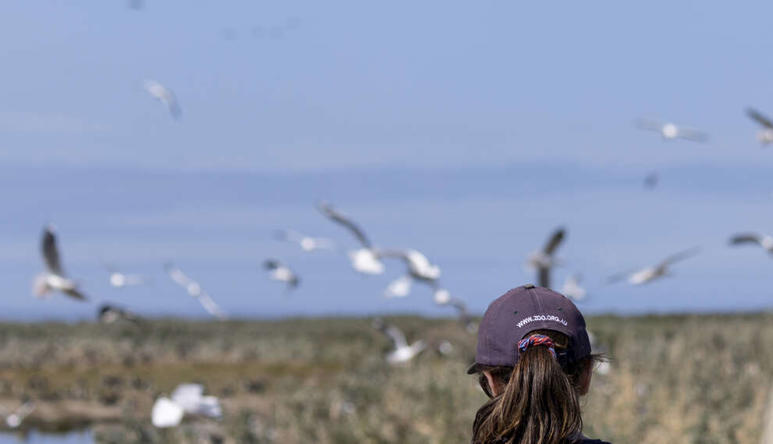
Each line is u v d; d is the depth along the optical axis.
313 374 32.19
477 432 2.72
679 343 23.94
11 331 42.81
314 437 16.73
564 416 2.57
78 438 22.27
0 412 24.62
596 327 29.98
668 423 12.91
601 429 12.21
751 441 12.22
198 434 16.03
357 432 15.96
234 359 35.38
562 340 2.71
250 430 16.98
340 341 40.06
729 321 31.81
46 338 39.69
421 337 32.22
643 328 32.84
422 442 14.66
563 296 2.80
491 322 2.79
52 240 11.52
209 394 25.64
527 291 2.80
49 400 26.52
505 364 2.73
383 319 44.28
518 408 2.59
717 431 12.73
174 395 9.86
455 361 19.34
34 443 21.77
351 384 21.50
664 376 17.95
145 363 34.09
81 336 38.94
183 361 34.72
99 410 25.52
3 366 32.25
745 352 24.11
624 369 15.78
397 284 15.35
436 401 16.28
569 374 2.73
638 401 14.03
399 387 19.27
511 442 2.59
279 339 39.81
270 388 27.28
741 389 16.20
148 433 16.08
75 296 11.55
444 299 17.02
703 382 17.20
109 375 30.86
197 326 46.00
